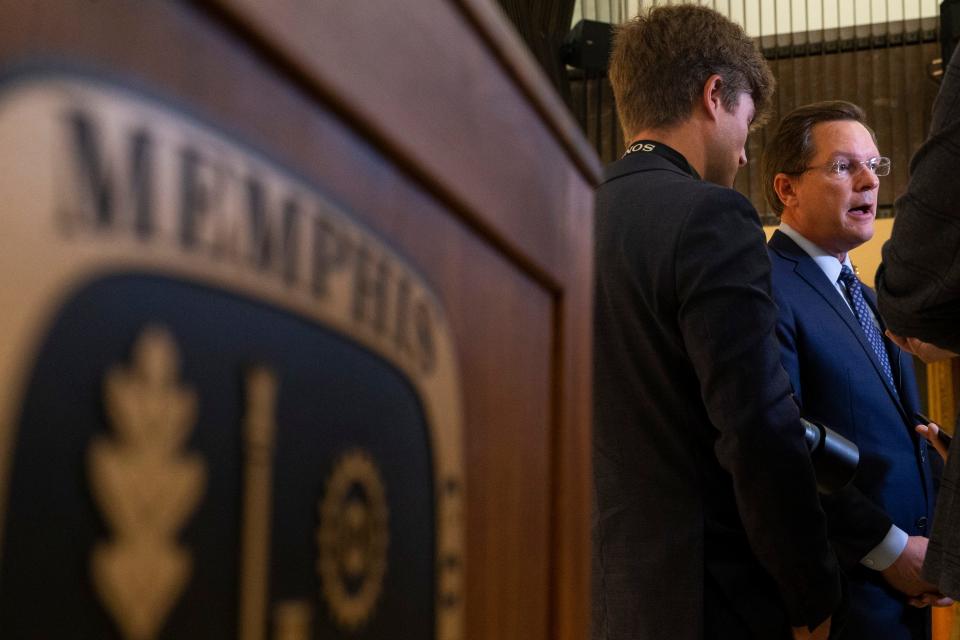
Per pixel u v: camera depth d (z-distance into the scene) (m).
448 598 0.38
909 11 4.89
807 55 4.98
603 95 5.05
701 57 1.59
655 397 1.39
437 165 0.38
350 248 0.32
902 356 2.00
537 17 4.86
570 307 0.57
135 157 0.23
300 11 0.29
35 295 0.21
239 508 0.26
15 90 0.20
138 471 0.22
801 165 2.06
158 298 0.23
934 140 1.23
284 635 0.27
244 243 0.26
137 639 0.22
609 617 1.40
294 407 0.28
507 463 0.47
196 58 0.25
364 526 0.32
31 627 0.20
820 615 1.32
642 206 1.43
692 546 1.35
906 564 1.64
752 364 1.29
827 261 2.04
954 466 1.32
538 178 0.51
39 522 0.20
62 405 0.21
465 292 0.42
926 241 1.25
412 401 0.35
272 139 0.28
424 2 0.38
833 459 1.42
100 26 0.23
